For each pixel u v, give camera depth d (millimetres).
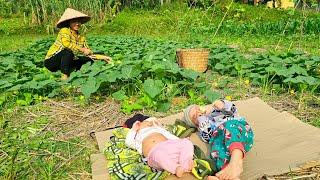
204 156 3855
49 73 7621
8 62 7852
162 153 3545
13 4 23797
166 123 4871
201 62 7336
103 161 4062
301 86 5910
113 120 5250
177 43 11172
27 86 5918
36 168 4070
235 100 5793
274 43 12750
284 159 3783
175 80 6316
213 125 4035
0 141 4707
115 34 17422
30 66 7715
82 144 4598
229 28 16297
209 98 5645
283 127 4492
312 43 12633
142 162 3840
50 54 7746
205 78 7066
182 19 15805
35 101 6020
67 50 7648
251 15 19500
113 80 5941
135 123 4035
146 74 6469
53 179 3859
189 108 4414
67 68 7676
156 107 5520
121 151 3990
